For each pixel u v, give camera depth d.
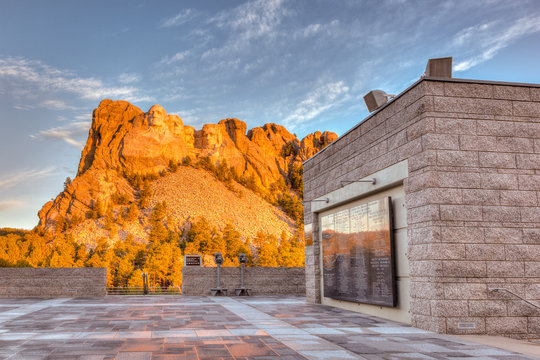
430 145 11.13
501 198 11.19
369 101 14.13
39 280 22.58
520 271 10.91
